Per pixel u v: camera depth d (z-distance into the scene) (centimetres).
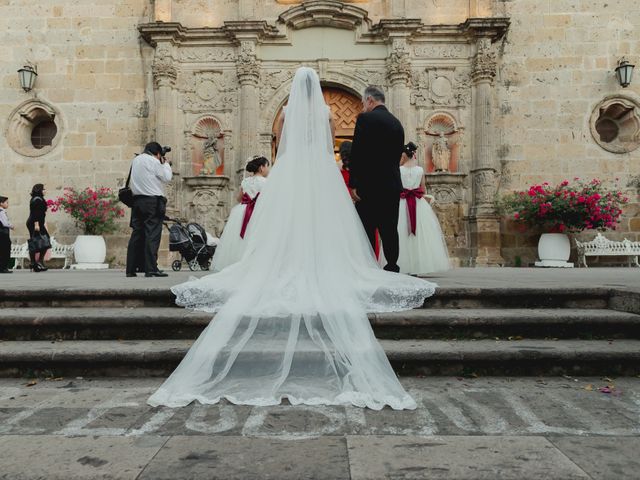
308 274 424
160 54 1495
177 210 1495
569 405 310
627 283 561
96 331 434
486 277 732
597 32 1527
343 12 1497
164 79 1495
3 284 582
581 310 472
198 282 466
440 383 357
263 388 326
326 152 488
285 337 383
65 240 1532
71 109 1548
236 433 265
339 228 466
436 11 1538
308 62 1528
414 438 258
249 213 774
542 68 1530
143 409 303
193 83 1529
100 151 1539
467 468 223
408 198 695
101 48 1555
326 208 458
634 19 1526
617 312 456
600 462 229
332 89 1567
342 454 238
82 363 380
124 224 1530
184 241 1108
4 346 404
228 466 226
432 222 706
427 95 1525
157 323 429
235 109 1524
